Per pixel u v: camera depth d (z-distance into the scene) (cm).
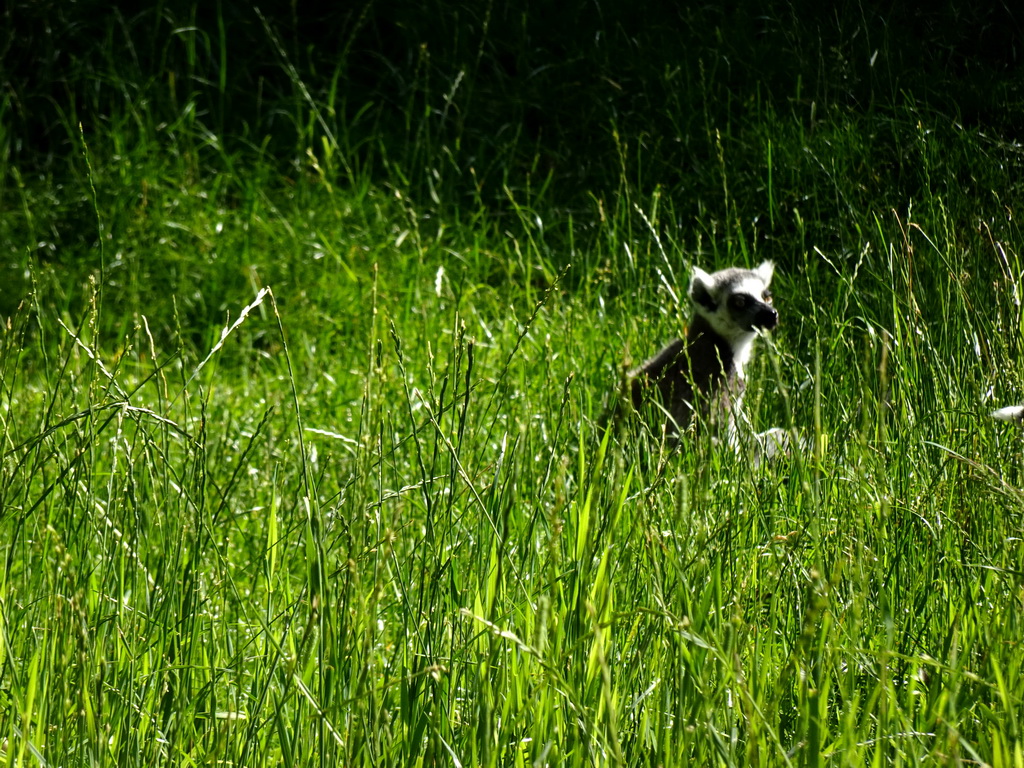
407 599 571
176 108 1964
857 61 1458
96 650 546
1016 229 1010
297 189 1809
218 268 1686
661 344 1271
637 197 1557
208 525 621
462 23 2056
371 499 631
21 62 2164
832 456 741
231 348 1540
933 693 522
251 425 1224
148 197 1794
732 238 1416
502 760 514
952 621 573
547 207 1717
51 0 2164
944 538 634
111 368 1399
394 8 2156
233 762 538
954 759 433
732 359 1245
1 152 1967
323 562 523
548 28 1995
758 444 726
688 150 1591
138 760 538
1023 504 585
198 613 623
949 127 1270
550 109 1892
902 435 729
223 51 1989
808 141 1385
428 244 1662
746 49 1648
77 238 1817
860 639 559
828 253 1280
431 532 576
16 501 713
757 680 530
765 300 1240
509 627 587
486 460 869
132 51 2036
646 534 552
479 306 1494
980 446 701
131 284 1647
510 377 1138
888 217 1175
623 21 1922
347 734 480
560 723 513
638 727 540
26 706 500
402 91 1956
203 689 580
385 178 1866
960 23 1416
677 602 559
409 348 1375
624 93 1792
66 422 602
